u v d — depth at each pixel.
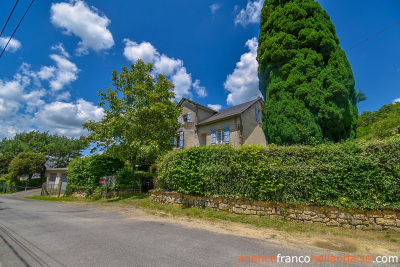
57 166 36.94
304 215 6.06
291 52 8.61
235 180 7.27
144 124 13.54
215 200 7.77
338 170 5.75
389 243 4.51
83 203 12.20
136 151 13.29
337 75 7.96
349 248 4.25
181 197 8.91
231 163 7.36
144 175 14.73
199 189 8.04
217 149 7.89
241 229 5.71
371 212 5.35
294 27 8.73
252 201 6.93
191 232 5.41
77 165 16.28
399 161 5.14
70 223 6.48
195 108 19.70
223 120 17.25
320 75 8.09
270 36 9.66
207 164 8.02
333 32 9.01
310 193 6.01
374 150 5.46
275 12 9.46
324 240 4.75
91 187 14.32
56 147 37.44
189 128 19.38
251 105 17.41
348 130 8.07
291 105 8.23
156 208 9.05
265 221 6.28
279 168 6.47
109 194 13.17
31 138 40.59
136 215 7.82
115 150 13.20
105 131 12.80
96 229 5.69
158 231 5.50
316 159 6.12
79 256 3.70
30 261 3.49
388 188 5.16
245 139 16.09
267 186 6.58
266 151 6.85
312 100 7.84
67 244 4.37
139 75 14.08
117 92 13.86
